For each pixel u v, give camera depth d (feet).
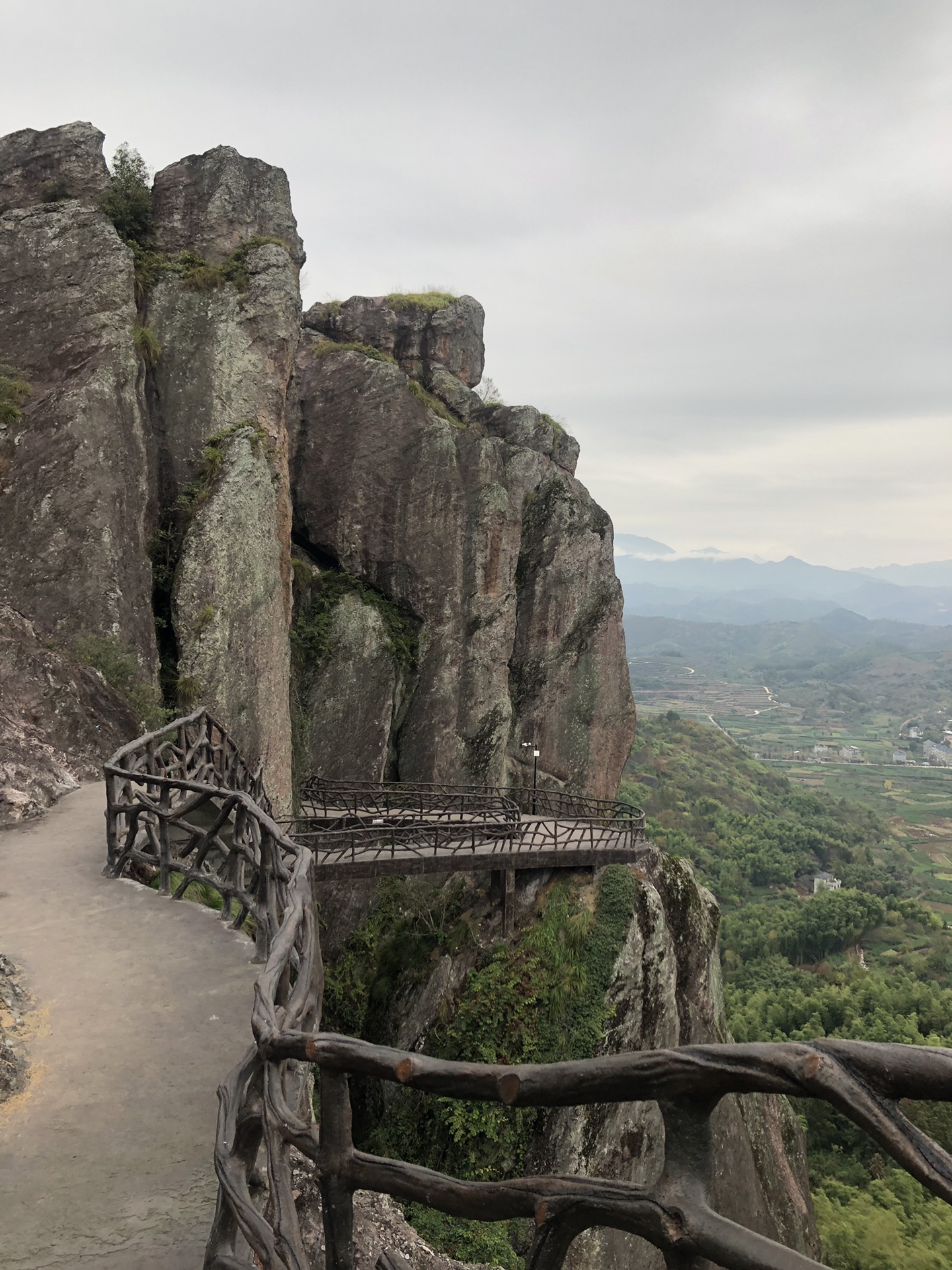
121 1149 16.38
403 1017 69.10
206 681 73.41
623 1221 6.55
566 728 118.62
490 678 107.04
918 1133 4.92
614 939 63.52
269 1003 12.89
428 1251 26.55
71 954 25.59
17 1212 14.53
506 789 82.07
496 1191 7.68
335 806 86.38
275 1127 10.64
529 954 64.18
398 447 103.50
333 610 98.53
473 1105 56.44
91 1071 19.22
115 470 70.13
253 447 80.84
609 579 124.16
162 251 85.35
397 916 79.56
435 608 103.76
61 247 76.18
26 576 63.26
